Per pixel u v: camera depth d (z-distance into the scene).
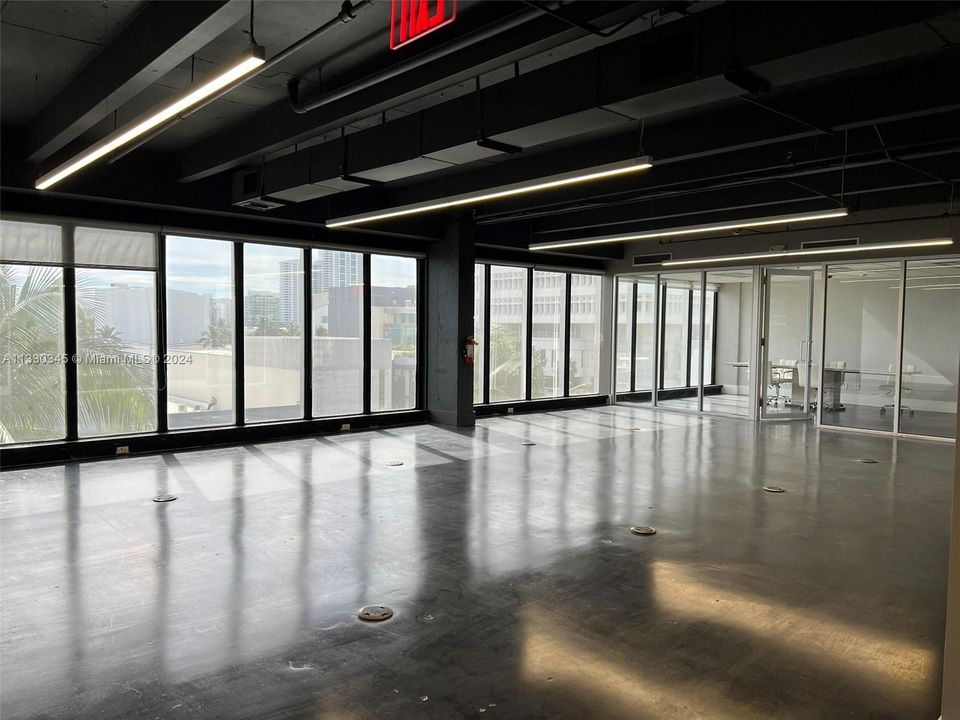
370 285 9.72
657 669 2.93
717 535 4.85
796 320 10.82
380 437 9.01
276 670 2.89
